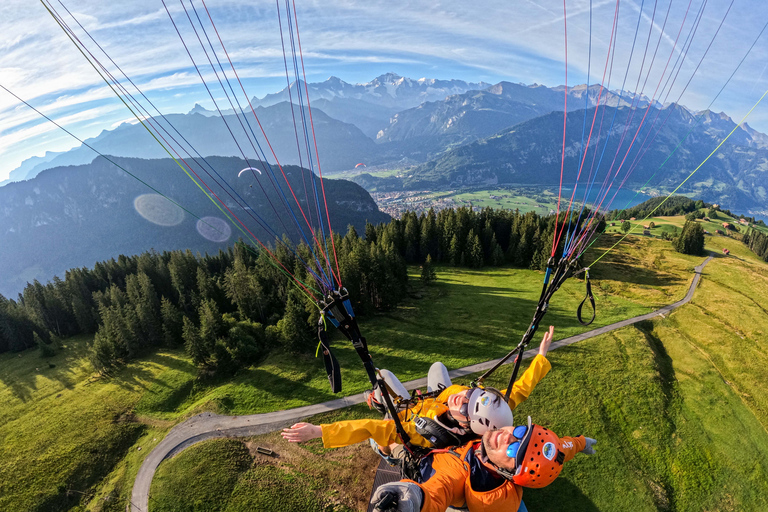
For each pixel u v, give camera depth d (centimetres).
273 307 6550
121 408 4675
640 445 3575
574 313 6284
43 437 4303
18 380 5794
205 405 4484
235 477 3428
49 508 3541
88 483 3747
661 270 8238
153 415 4550
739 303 6372
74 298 7325
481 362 4997
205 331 5353
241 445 3806
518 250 9125
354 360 5131
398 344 5484
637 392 4209
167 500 3334
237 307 6950
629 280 7788
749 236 10844
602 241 10275
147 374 5362
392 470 1711
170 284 8200
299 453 3600
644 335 5469
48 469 3869
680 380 4538
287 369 5022
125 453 4034
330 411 4259
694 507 3059
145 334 6178
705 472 3312
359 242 7412
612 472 3275
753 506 3053
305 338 5338
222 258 9219
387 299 6550
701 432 3722
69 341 7156
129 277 7694
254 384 4791
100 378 5456
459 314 6425
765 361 4734
